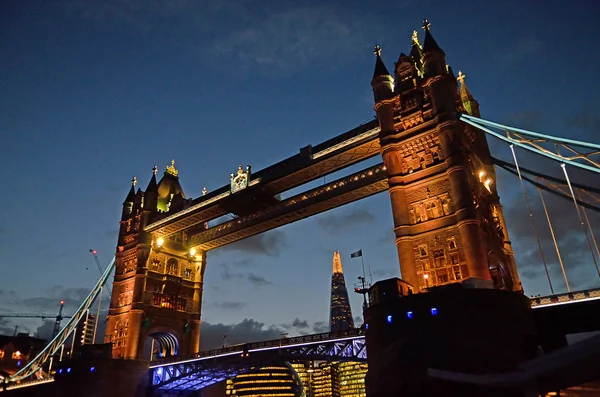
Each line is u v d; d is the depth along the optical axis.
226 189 82.62
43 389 89.94
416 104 60.41
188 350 91.62
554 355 33.88
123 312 88.12
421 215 56.69
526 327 43.09
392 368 43.88
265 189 77.75
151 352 92.94
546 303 46.56
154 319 88.19
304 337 67.00
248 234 89.00
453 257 52.62
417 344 43.34
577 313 45.25
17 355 143.12
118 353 85.12
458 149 54.91
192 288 96.38
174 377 79.56
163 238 93.81
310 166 70.81
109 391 78.00
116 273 93.25
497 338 41.28
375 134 63.88
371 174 67.94
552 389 34.03
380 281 50.12
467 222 51.41
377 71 65.75
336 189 71.50
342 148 66.81
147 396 82.00
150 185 97.00
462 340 41.59
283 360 70.75
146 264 90.06
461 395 39.16
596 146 47.84
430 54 61.06
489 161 65.88
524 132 53.72
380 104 63.16
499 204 64.62
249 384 188.50
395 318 45.59
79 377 78.12
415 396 41.53
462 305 42.78
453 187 53.78
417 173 58.09
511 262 61.50
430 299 44.34
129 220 97.06
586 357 31.69
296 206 76.75
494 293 43.03
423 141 58.72
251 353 72.12
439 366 41.44
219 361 75.75
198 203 85.38
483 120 57.47
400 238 55.97
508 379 36.47
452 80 62.38
